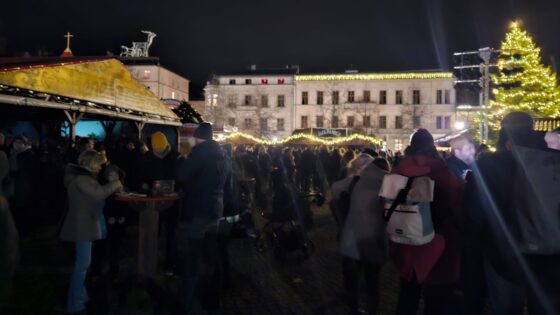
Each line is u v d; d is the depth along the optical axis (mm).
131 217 9422
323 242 9195
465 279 4242
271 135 55344
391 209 3941
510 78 28266
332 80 55062
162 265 7133
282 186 7820
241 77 57156
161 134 6938
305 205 7891
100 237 5172
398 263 4016
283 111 56031
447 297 3959
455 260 3924
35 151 9977
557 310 3184
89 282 6129
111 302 5457
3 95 8906
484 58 21391
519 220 3254
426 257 3830
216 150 5043
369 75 54312
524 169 3258
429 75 52812
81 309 5172
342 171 5258
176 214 6523
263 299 5727
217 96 56625
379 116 54000
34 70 10125
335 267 7309
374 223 4547
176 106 19672
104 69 12812
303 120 55688
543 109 26688
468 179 3676
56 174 9422
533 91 27562
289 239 7484
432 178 3836
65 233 5027
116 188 5000
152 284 5918
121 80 13703
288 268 7230
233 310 5312
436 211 3859
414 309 4090
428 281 3832
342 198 4910
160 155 6875
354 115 54344
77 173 4961
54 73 10758
